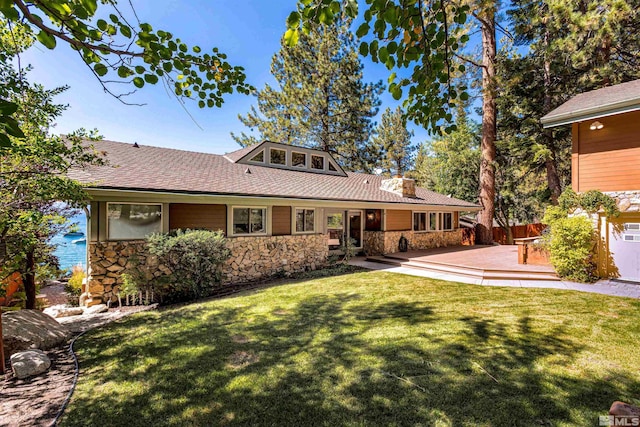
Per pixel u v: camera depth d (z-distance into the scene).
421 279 9.20
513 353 4.08
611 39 12.19
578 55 12.53
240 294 7.75
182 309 6.50
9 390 3.42
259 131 23.17
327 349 4.31
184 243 7.39
